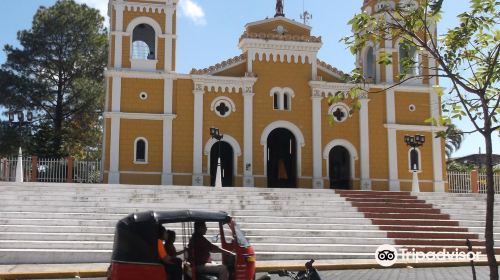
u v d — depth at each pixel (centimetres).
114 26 3494
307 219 2320
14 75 4912
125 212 2248
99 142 5244
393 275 1717
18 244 1923
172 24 3566
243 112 3556
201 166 3459
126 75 3438
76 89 4922
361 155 3631
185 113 3494
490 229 906
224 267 1120
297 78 3650
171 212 1120
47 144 4544
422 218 2483
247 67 3600
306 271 1143
